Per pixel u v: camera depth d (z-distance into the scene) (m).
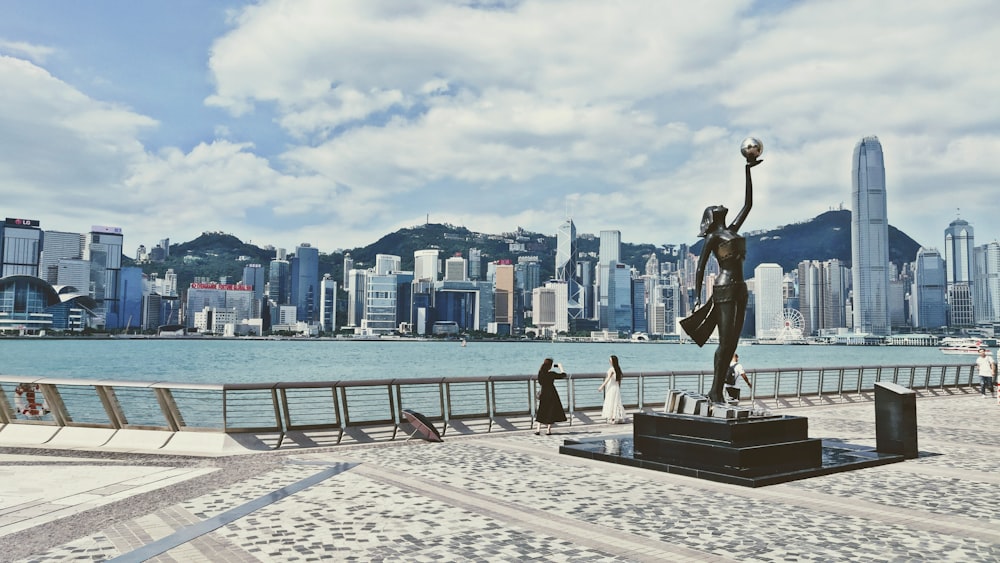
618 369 21.03
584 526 9.01
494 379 19.50
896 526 9.05
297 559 7.57
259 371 113.75
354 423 17.09
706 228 15.12
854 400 29.78
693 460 13.22
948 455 15.27
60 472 12.77
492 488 11.41
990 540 8.41
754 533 8.69
